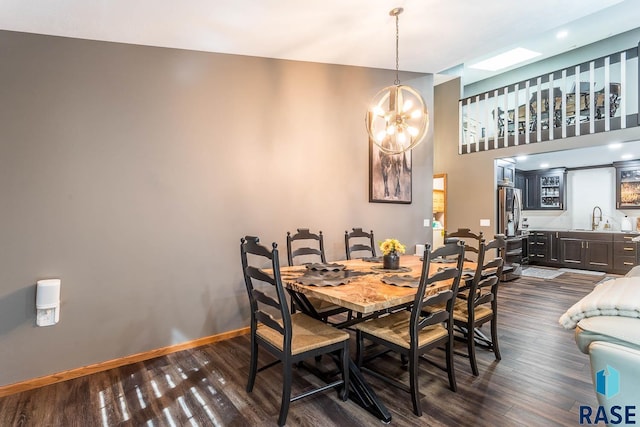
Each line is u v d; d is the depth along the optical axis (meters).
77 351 2.53
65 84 2.49
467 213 6.18
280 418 1.89
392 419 1.94
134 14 2.38
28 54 2.37
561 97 5.32
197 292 3.06
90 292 2.58
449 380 2.24
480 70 6.89
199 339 3.08
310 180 3.73
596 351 1.27
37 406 2.12
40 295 2.31
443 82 6.57
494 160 5.81
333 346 2.07
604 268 6.47
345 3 2.58
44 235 2.41
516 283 5.55
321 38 3.14
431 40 3.35
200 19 2.56
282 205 3.54
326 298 1.96
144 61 2.80
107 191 2.64
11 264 2.30
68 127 2.50
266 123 3.44
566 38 5.76
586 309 1.37
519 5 2.79
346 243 3.56
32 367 2.36
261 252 1.99
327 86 3.85
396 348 2.08
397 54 3.43
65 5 2.18
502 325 3.53
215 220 3.15
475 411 2.00
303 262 3.71
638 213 6.74
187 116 3.00
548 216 7.96
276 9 2.55
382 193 4.26
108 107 2.65
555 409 2.02
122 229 2.71
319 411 2.03
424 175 4.67
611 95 5.09
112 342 2.66
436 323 2.13
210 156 3.12
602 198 7.20
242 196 3.30
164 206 2.89
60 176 2.47
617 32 5.59
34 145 2.38
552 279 5.86
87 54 2.57
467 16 2.91
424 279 1.91
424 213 4.67
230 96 3.23
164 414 2.02
